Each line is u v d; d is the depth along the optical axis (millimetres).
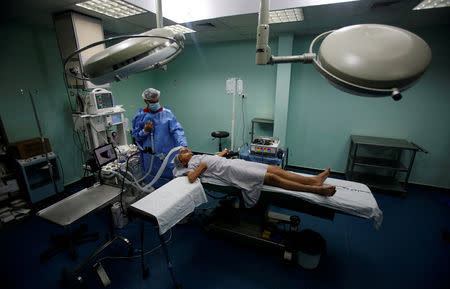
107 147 2229
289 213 2883
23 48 2867
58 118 3314
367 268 2059
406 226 2625
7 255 2215
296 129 4074
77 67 2725
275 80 4012
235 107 4453
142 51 829
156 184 2988
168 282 1926
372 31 601
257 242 2207
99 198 1944
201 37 3826
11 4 2232
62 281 1888
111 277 1969
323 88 3725
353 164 3451
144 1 2418
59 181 3186
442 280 1928
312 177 2045
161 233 1572
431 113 3266
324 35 760
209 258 2178
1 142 2760
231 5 2584
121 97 4266
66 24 2561
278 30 3332
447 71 3070
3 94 2758
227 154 2730
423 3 2293
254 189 2014
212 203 3133
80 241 2357
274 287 1876
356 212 1738
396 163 3375
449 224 2658
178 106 5000
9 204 2875
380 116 3525
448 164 3340
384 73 536
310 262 2000
